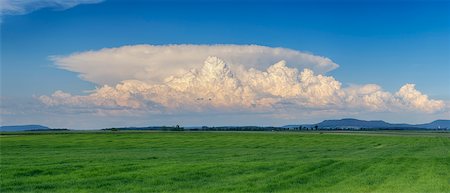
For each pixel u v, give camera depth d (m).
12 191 33.72
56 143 106.06
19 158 59.97
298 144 115.56
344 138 152.12
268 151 85.19
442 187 36.12
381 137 165.25
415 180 40.75
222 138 143.00
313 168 48.91
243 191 34.25
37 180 38.66
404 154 80.31
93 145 100.88
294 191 34.41
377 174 45.22
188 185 37.09
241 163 52.41
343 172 46.56
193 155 70.56
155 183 37.94
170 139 133.00
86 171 43.97
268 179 40.53
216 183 38.16
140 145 103.06
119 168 45.91
